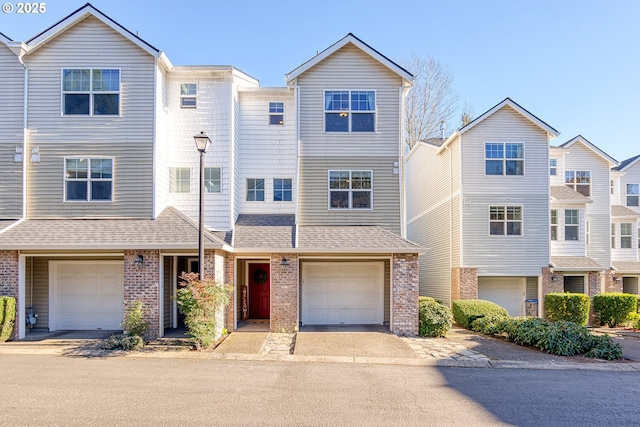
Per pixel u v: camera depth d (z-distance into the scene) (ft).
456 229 61.11
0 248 38.52
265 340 39.83
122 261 46.03
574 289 66.08
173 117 49.44
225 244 40.65
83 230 41.65
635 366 32.65
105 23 45.32
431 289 72.08
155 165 45.11
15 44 43.83
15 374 27.84
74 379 26.78
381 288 50.80
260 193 53.06
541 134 61.11
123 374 28.09
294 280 44.62
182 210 48.83
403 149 50.75
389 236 46.98
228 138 49.47
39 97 44.96
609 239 69.97
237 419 20.59
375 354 35.06
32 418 20.31
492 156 60.64
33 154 44.52
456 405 23.21
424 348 38.06
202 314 36.22
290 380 27.48
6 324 38.01
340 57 51.26
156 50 44.96
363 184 50.60
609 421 21.16
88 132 45.01
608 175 71.36
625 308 58.49
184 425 19.75
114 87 45.39
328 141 50.75
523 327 40.50
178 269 48.26
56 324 45.37
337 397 24.21
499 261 59.52
